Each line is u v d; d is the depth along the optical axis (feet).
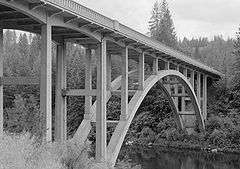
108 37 74.13
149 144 163.94
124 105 79.61
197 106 145.59
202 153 144.15
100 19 66.49
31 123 51.29
